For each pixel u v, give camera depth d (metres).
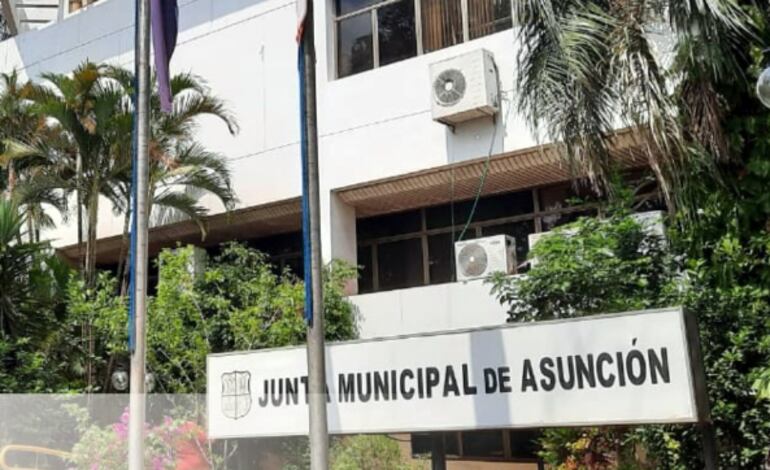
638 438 6.50
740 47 7.02
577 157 6.67
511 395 4.73
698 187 6.95
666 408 4.29
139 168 7.69
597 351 4.54
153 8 8.07
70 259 15.66
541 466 10.59
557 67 6.45
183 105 12.42
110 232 14.84
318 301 5.40
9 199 11.20
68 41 16.34
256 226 13.88
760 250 6.89
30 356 9.57
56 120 13.27
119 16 15.62
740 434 6.24
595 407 4.48
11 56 17.19
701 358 4.51
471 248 10.68
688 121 6.81
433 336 5.02
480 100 10.52
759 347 6.26
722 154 6.84
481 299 10.42
